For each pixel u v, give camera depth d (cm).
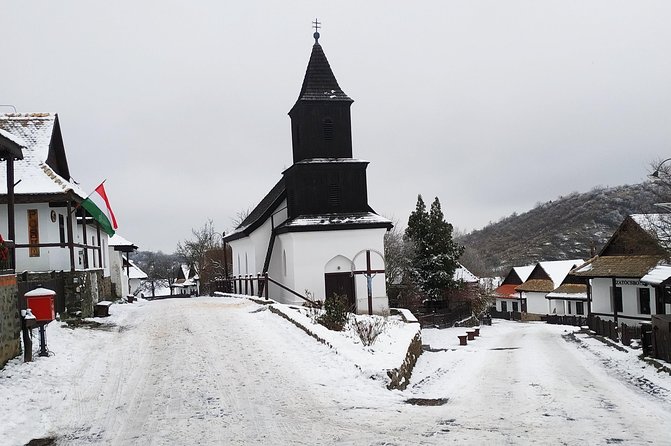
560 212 14462
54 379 1250
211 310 2661
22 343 1462
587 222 12962
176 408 1059
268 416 1002
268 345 1689
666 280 2862
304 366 1412
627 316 3719
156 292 11500
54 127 2750
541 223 14562
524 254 12962
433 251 4684
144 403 1092
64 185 2286
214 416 1007
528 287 6719
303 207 3603
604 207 13200
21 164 2408
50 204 2458
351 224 3516
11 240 1534
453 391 1329
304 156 3659
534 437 872
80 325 2044
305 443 852
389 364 1344
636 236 3600
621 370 1747
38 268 2427
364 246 3541
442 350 2559
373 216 3634
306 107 3653
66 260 2667
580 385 1444
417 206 4750
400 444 840
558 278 6488
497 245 14725
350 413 1024
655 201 3819
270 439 874
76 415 1013
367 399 1130
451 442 845
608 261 3812
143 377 1309
